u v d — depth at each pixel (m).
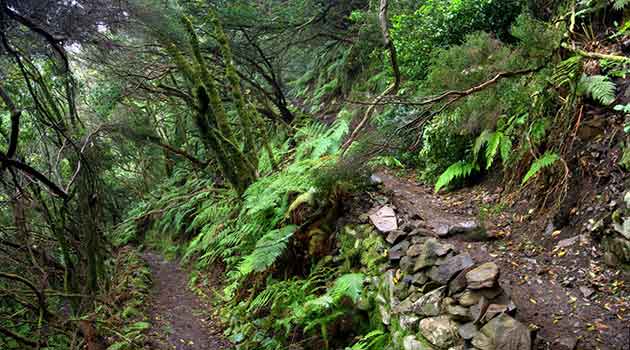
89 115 7.37
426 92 5.02
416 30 6.80
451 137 5.40
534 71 4.06
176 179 13.31
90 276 5.72
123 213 12.49
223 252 6.59
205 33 9.45
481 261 3.55
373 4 9.08
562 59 4.45
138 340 5.40
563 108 4.15
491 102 4.71
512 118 4.71
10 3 4.11
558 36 4.29
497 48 4.74
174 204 10.44
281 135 10.39
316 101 12.83
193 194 9.89
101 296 6.05
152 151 11.82
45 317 4.91
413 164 6.39
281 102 11.48
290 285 4.88
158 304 7.03
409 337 3.15
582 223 3.45
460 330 2.79
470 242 3.89
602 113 3.85
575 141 3.95
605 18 4.57
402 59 6.90
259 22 9.66
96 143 6.27
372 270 4.02
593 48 4.34
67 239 5.93
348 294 3.91
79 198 5.75
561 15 4.90
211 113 7.22
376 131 5.14
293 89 15.70
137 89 8.22
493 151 4.51
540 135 4.27
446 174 5.20
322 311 4.24
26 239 5.09
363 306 3.96
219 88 10.47
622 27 4.14
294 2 9.83
